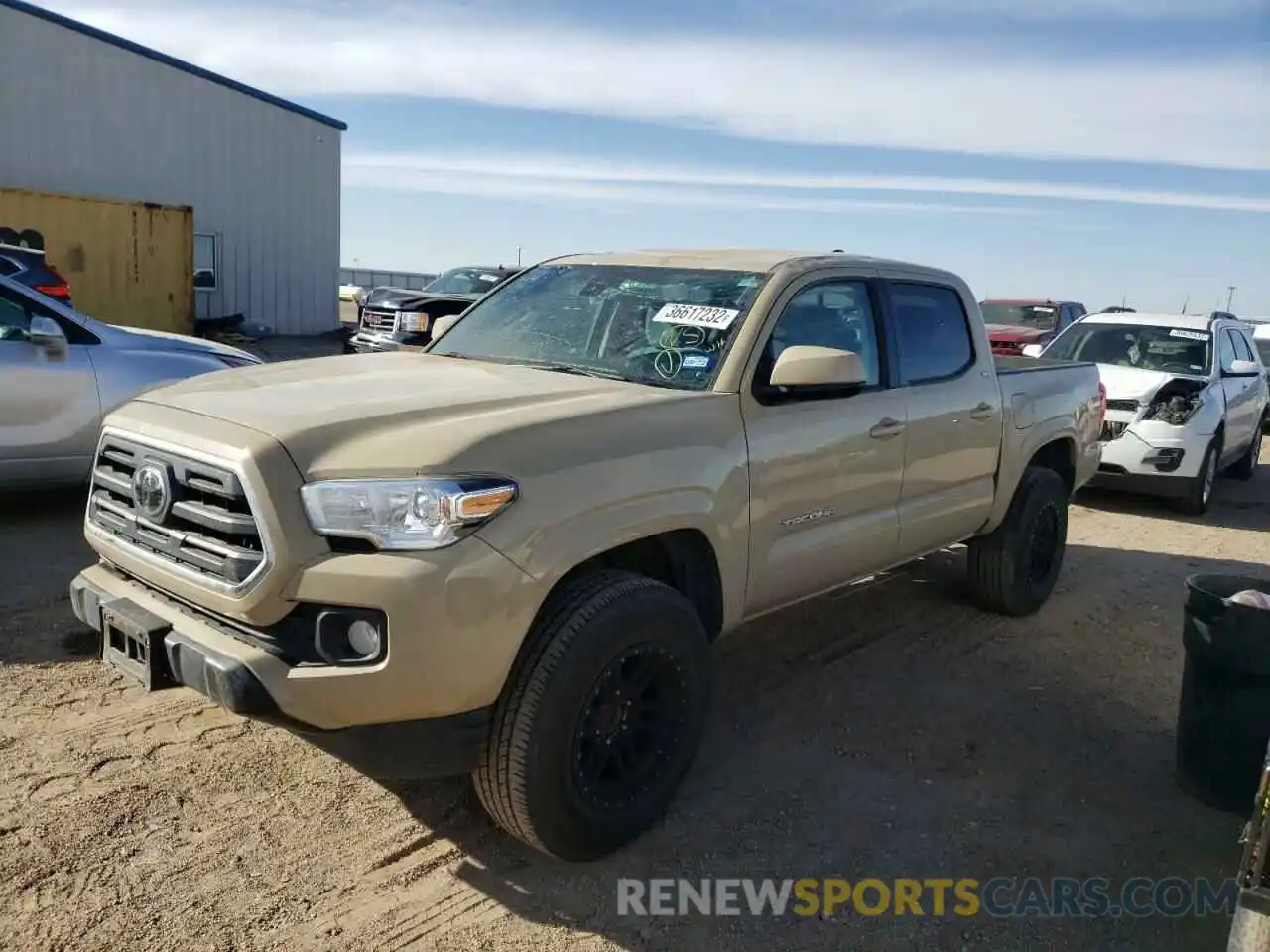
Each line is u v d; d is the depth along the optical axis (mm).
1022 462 5723
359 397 3365
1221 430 9734
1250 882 2520
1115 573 7305
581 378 3922
